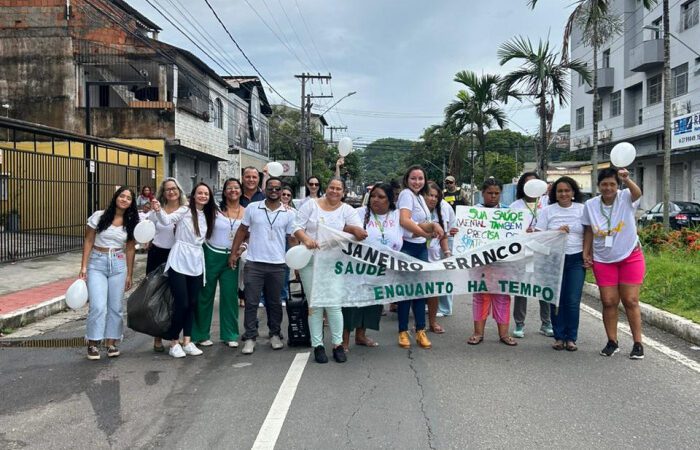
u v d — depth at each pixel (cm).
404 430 441
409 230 665
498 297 695
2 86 2378
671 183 3091
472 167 2620
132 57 2389
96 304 638
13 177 1407
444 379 562
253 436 435
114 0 2484
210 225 668
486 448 409
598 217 630
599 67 3816
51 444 427
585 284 1088
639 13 3316
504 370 590
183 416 478
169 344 718
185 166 2702
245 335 664
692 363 610
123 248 662
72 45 2375
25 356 669
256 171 862
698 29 2741
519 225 734
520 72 1838
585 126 4072
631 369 591
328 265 632
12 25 2392
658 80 3145
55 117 2364
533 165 5525
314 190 1010
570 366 602
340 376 576
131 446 422
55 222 1595
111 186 1884
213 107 2989
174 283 644
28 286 1088
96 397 526
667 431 437
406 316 685
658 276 959
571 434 432
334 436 432
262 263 661
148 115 2369
